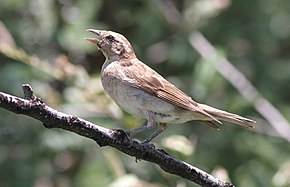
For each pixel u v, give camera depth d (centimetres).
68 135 1309
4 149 1308
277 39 1505
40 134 1308
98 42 991
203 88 1285
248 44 1498
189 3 1425
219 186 782
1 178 1296
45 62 1222
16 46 1262
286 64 1504
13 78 1287
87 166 1303
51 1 1380
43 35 1377
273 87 1483
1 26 1160
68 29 1367
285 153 1379
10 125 1312
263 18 1492
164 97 912
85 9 1390
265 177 1343
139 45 1470
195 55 1416
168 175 1043
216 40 1473
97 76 1189
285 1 1509
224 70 1327
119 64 963
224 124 1395
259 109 1310
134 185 1014
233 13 1485
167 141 945
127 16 1497
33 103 687
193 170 777
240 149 1379
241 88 1322
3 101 673
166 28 1480
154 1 1445
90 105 1154
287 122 1322
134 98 922
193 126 1395
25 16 1384
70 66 1145
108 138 738
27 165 1302
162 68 1477
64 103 1213
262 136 1386
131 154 757
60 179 1344
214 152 1371
